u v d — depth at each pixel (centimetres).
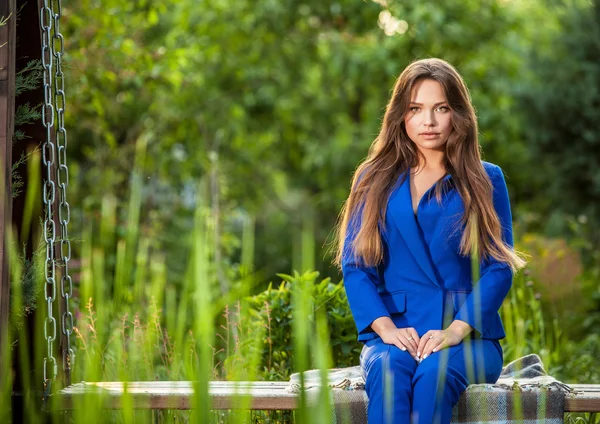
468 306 370
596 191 1222
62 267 394
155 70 890
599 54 1255
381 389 350
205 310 196
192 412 218
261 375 491
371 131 1517
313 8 1418
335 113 1586
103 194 948
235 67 1363
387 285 390
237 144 1393
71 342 477
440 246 382
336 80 1516
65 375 385
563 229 1245
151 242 863
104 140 1017
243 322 448
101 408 234
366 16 1414
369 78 1473
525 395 360
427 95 392
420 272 384
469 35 1459
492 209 387
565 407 367
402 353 360
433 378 346
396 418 340
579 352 729
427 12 1366
